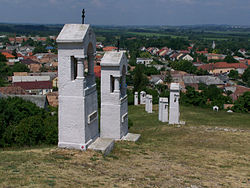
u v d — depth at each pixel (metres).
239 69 132.50
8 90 58.94
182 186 12.87
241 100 49.47
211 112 44.31
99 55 148.75
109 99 21.03
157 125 33.56
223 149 21.66
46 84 82.38
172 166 16.14
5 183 11.28
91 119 18.16
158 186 12.62
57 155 16.28
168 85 92.44
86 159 15.97
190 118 38.81
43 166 14.06
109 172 14.08
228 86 90.81
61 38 16.64
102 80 20.89
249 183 13.93
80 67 16.86
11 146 21.94
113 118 21.20
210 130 29.20
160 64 154.50
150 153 19.09
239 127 31.77
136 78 69.88
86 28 17.08
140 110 46.56
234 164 17.56
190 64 132.62
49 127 22.73
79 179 12.54
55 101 56.94
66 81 17.11
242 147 22.44
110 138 20.78
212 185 13.27
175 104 32.91
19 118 25.19
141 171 14.70
